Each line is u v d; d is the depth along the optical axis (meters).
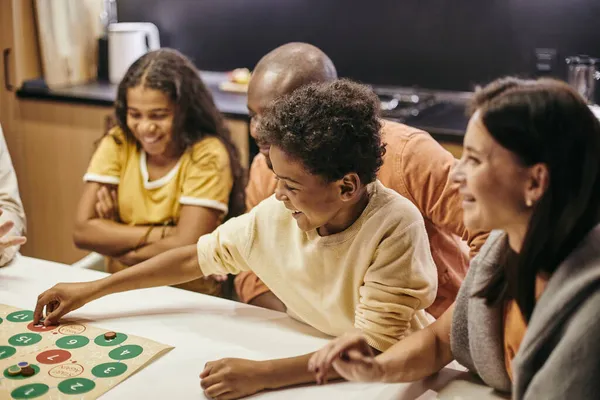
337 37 3.17
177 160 2.05
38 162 3.14
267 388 1.18
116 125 2.15
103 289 1.43
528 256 0.97
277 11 3.24
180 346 1.31
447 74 3.04
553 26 2.84
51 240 3.24
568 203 0.92
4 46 3.00
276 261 1.37
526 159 0.92
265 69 1.61
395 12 3.04
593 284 0.93
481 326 1.12
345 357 1.06
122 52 3.24
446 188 1.56
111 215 2.11
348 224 1.28
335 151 1.13
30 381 1.17
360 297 1.29
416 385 1.21
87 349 1.28
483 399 1.17
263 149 1.51
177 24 3.43
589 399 0.93
